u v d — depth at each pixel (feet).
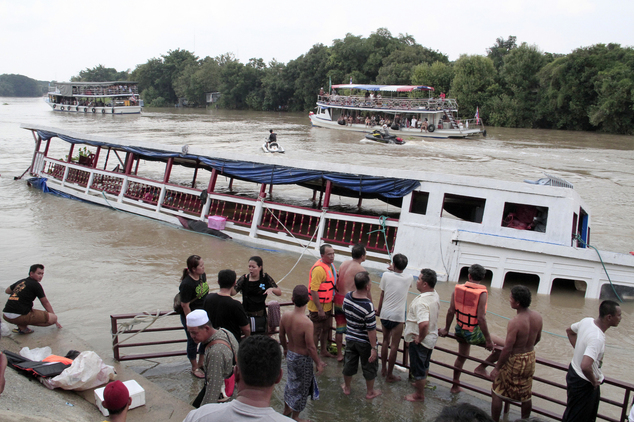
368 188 43.42
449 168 97.96
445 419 10.18
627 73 189.57
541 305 36.68
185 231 53.72
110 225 55.72
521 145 144.66
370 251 44.45
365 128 174.81
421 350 20.07
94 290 37.68
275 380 10.32
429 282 20.04
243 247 48.75
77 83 272.92
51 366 20.45
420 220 41.63
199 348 22.25
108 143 63.82
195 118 244.42
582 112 204.33
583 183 86.79
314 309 23.49
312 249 46.75
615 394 25.08
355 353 20.66
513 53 228.22
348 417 19.56
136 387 19.21
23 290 25.21
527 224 40.88
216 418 9.80
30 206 64.08
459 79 228.43
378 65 284.41
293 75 321.52
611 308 16.28
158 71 440.86
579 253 37.29
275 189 75.72
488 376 20.57
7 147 118.01
